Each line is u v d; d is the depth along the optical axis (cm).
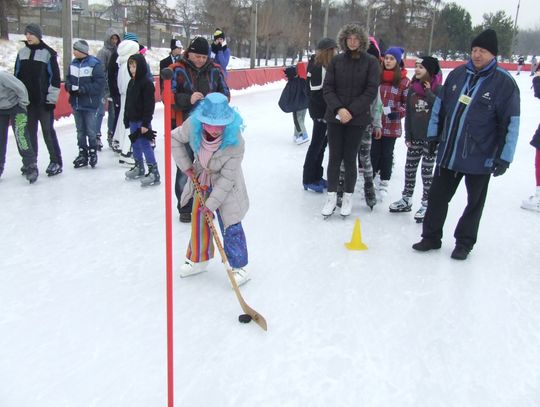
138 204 558
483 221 547
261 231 491
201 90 465
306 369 289
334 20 4919
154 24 3941
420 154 533
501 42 7175
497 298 378
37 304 350
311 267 417
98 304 352
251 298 365
